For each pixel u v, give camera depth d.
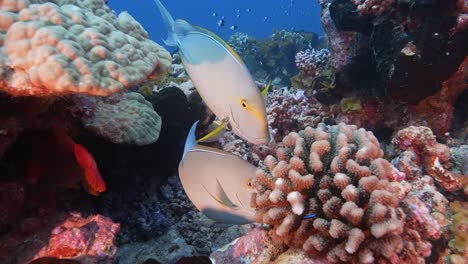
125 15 1.07
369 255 0.75
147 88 1.88
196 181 0.89
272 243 0.93
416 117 1.76
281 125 2.07
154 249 1.31
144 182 1.60
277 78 5.43
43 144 0.98
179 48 0.68
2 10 0.78
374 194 0.78
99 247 0.98
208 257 0.94
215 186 0.88
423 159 1.38
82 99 1.17
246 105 0.64
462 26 1.42
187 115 1.75
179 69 2.53
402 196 0.87
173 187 1.64
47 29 0.76
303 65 2.58
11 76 0.73
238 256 0.97
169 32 0.68
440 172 1.31
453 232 1.02
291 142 0.96
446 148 1.36
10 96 0.89
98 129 1.19
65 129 1.13
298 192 0.81
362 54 1.91
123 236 1.39
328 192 0.82
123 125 1.27
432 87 1.56
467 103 1.83
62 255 0.92
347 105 1.93
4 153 0.95
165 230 1.44
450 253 0.98
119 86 0.79
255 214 0.90
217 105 0.69
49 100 0.98
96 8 1.00
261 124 0.64
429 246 0.85
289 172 0.84
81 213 1.12
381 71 1.64
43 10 0.81
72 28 0.83
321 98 2.09
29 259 0.90
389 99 1.81
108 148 1.37
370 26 1.77
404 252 0.82
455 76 1.65
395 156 1.48
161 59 1.04
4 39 0.75
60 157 0.97
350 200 0.78
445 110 1.72
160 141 1.60
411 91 1.57
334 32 2.11
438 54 1.47
